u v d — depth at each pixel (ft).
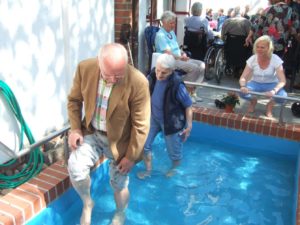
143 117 8.01
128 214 10.37
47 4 11.84
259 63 14.65
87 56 14.90
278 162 13.64
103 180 11.95
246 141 14.57
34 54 11.61
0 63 10.33
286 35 18.17
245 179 12.41
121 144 8.55
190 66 16.65
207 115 14.94
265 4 41.34
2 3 10.07
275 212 10.62
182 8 25.43
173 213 10.47
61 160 10.91
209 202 11.03
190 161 13.57
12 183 10.13
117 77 7.30
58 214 9.70
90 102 8.16
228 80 21.91
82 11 14.02
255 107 16.57
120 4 18.70
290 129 13.69
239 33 20.48
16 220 8.29
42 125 12.53
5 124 10.79
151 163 12.52
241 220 10.23
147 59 20.90
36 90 11.96
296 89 20.17
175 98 10.87
